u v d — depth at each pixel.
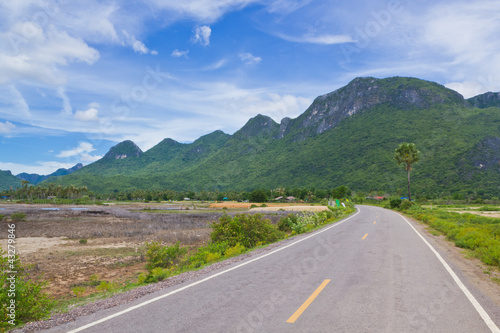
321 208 56.75
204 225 29.80
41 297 5.43
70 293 8.48
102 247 16.61
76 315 4.79
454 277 6.82
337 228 19.47
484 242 10.69
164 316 4.59
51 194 128.38
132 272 11.20
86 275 10.73
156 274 8.20
